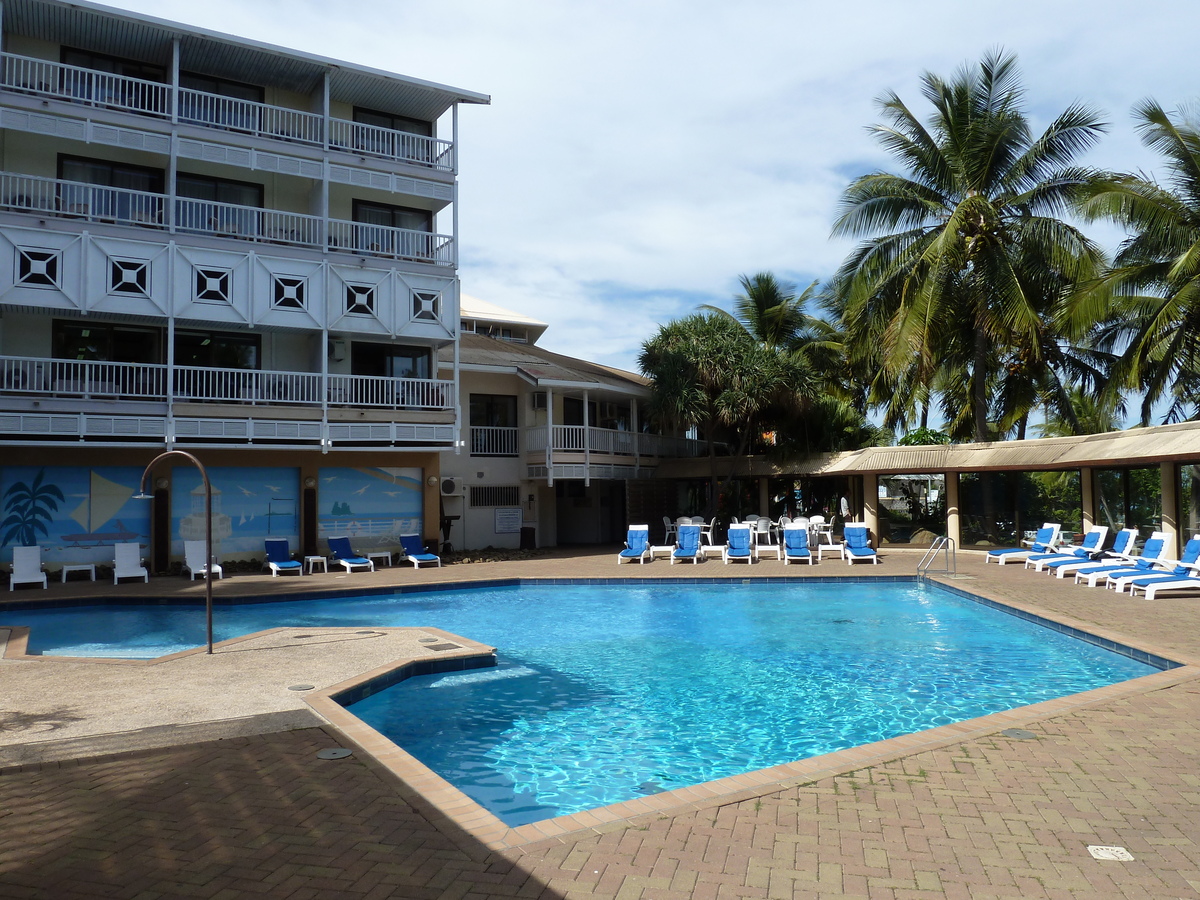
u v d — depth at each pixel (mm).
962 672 10539
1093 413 30625
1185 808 4941
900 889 3957
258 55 21047
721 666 11008
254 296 20547
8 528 18812
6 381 18797
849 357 30109
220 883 4047
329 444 21219
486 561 23531
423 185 23328
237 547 21188
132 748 6312
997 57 24406
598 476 26953
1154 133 21047
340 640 11438
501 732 8195
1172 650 9734
